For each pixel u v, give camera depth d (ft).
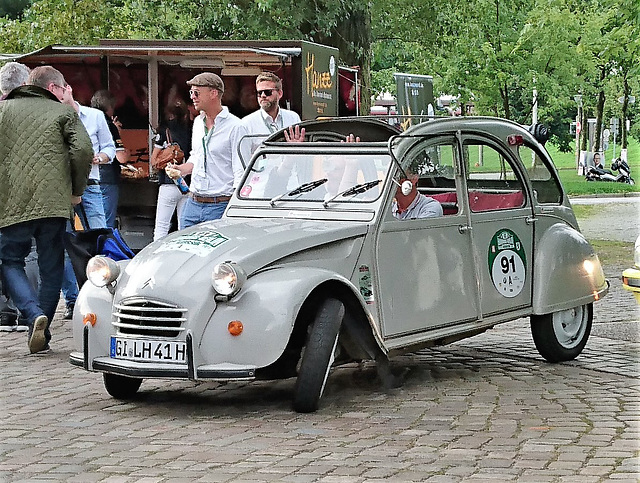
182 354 25.89
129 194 57.21
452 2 100.68
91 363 27.02
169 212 46.52
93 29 82.84
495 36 104.58
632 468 21.48
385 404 27.78
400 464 21.94
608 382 30.71
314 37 81.87
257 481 20.80
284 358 27.04
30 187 34.40
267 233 27.73
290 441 23.95
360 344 28.04
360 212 28.76
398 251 28.99
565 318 33.99
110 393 28.66
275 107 38.63
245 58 53.72
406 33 101.65
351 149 30.04
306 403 26.68
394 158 28.84
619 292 50.47
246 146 37.40
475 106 112.37
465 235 30.86
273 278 26.04
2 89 36.06
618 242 74.23
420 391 29.45
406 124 33.19
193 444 23.81
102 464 22.20
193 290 26.00
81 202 40.45
